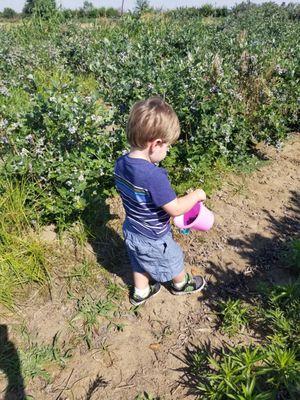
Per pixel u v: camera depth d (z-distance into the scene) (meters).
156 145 2.38
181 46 9.16
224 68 5.65
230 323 2.91
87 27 11.47
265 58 6.02
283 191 4.56
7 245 3.35
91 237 3.66
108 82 5.81
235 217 4.11
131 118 2.35
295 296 3.01
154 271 2.88
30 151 3.88
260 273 3.42
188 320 3.00
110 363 2.69
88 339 2.82
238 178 4.74
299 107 5.64
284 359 2.47
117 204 4.11
